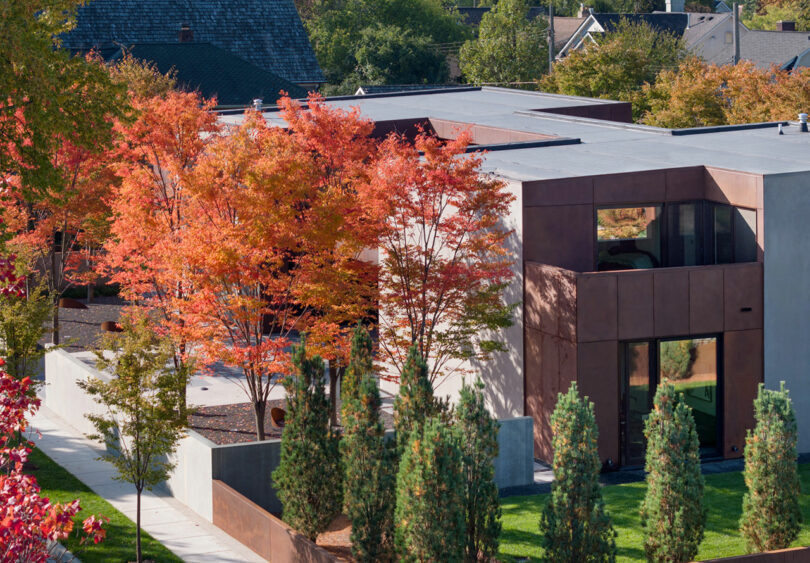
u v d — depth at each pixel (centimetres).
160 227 2950
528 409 2969
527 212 2923
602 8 13875
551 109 4772
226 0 7881
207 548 2311
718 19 10581
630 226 3023
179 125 3058
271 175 2519
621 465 2828
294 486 2166
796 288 2925
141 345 2233
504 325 2848
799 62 9919
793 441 2052
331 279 2680
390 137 2922
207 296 2589
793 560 2000
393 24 11362
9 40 2334
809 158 3228
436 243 3222
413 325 2850
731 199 2973
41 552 1364
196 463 2547
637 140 3775
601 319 2767
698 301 2841
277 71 7694
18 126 3089
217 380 3631
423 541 1783
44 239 3844
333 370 2991
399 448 2056
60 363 3403
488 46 9600
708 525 2358
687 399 2881
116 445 2934
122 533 2372
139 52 6850
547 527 1880
